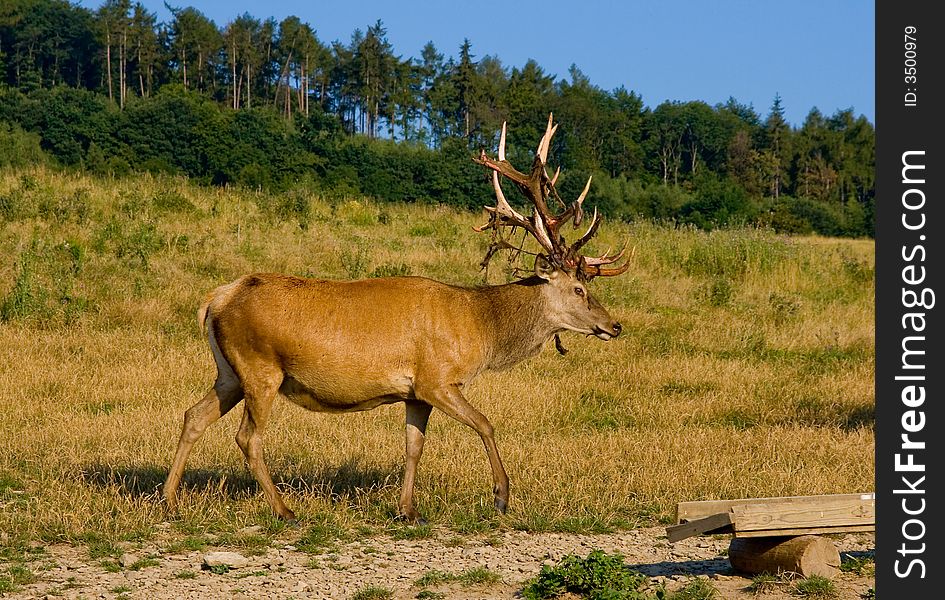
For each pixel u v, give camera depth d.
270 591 9.73
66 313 23.11
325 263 30.91
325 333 12.09
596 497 13.30
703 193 90.06
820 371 23.64
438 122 135.25
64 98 82.44
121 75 132.25
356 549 11.24
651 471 14.39
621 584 9.48
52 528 11.40
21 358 19.97
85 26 134.12
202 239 31.28
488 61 149.62
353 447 15.31
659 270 34.94
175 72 141.75
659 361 22.84
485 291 12.83
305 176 70.00
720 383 21.44
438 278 30.25
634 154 125.12
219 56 144.38
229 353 12.27
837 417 19.00
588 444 16.09
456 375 12.38
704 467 14.62
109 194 37.28
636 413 19.02
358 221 39.16
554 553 11.19
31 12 131.88
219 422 16.56
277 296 12.16
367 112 143.12
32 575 9.93
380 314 12.24
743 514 9.70
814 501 9.98
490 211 13.35
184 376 19.52
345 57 147.38
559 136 120.31
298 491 13.08
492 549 11.36
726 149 136.00
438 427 17.12
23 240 29.48
